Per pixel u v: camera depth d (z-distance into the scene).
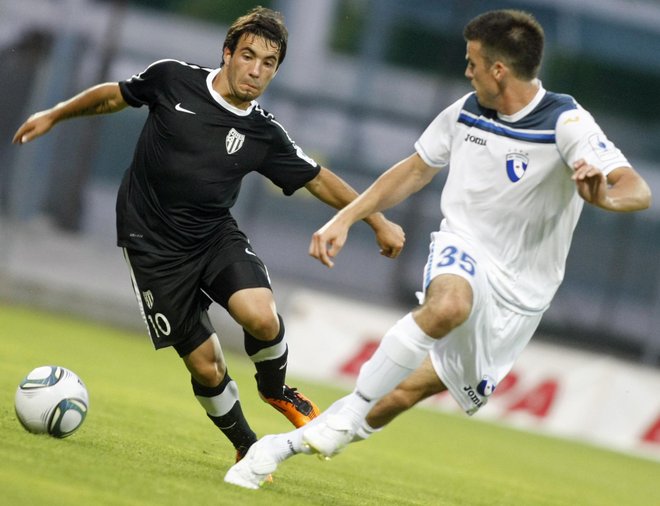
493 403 49.06
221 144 19.09
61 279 53.62
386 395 17.34
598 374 48.81
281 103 54.81
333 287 53.50
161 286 19.00
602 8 56.12
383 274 53.28
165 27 55.34
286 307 51.91
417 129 54.94
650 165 55.94
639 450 48.09
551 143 17.03
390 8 55.12
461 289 16.38
